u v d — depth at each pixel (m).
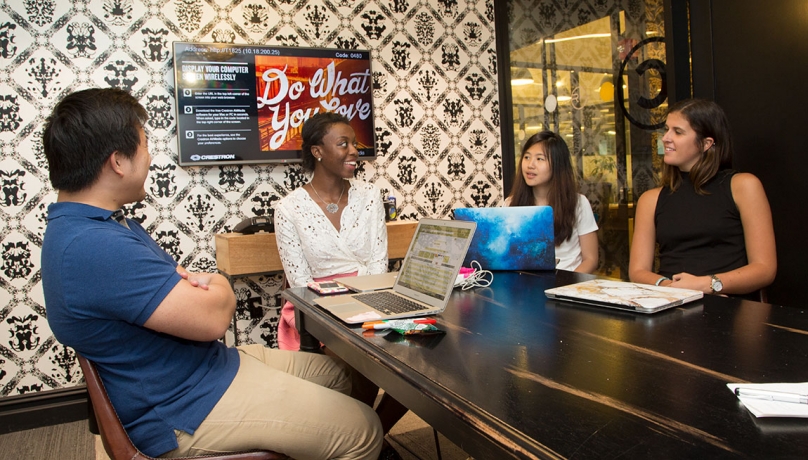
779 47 2.35
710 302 1.43
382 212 2.53
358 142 3.44
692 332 1.17
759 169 2.48
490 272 1.86
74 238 1.15
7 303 2.81
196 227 3.14
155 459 1.21
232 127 3.14
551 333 1.22
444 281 1.48
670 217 2.10
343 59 3.38
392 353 1.14
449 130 3.76
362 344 1.24
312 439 1.31
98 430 1.30
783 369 0.93
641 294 1.46
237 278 3.23
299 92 3.29
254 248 2.92
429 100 3.69
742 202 1.94
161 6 3.03
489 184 3.91
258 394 1.31
